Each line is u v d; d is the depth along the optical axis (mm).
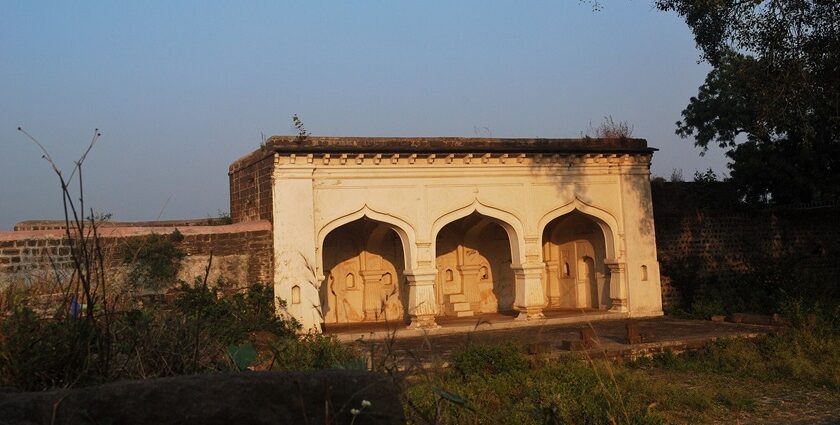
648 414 7703
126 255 11781
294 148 15664
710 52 13945
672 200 20594
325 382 2826
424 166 16984
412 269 16688
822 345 12562
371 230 18484
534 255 17797
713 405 9438
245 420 2703
